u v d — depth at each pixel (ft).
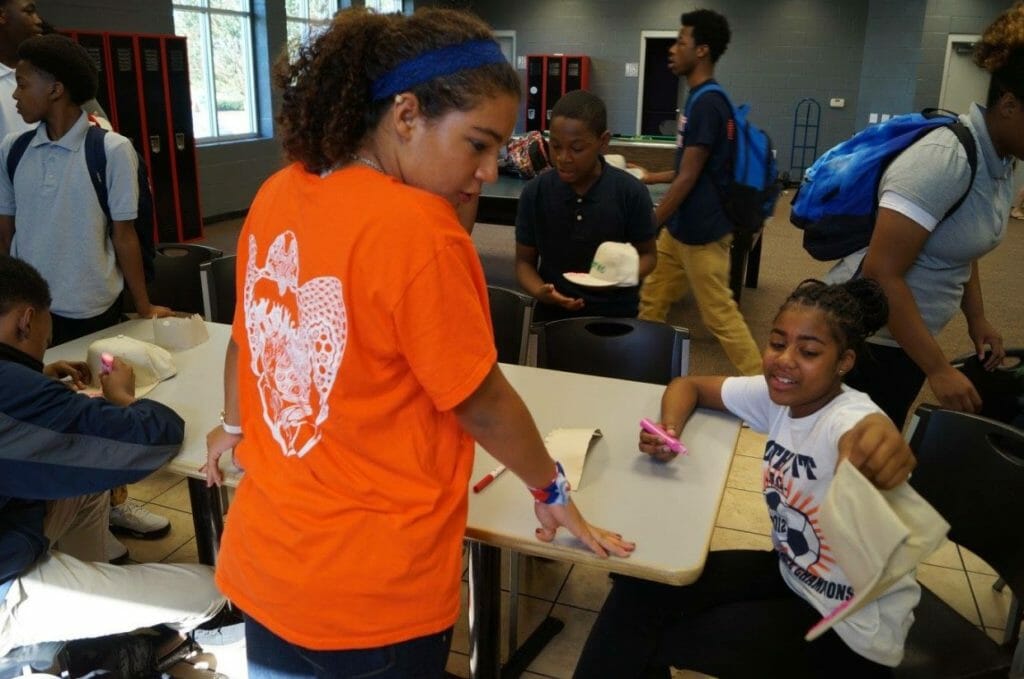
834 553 3.50
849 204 5.85
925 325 5.69
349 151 2.97
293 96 3.01
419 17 2.86
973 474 4.82
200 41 24.98
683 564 3.77
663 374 6.96
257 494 3.24
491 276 20.07
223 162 25.73
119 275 8.06
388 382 2.94
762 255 22.88
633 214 8.16
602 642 4.74
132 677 5.70
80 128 7.50
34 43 7.18
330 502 3.02
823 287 4.30
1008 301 18.22
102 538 6.60
